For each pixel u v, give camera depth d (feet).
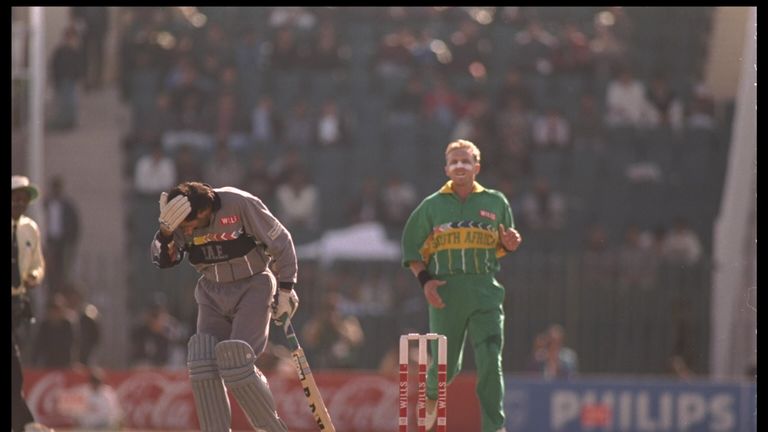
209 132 250.37
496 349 96.43
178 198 81.71
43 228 200.03
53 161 241.96
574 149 252.01
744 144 189.37
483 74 264.93
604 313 205.36
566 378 177.37
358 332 199.21
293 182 236.84
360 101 259.60
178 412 170.19
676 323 203.72
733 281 189.57
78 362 187.32
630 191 249.75
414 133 253.85
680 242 226.58
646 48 274.77
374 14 276.21
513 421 172.65
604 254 221.66
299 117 251.60
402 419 84.69
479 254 97.14
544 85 263.08
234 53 263.08
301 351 84.69
